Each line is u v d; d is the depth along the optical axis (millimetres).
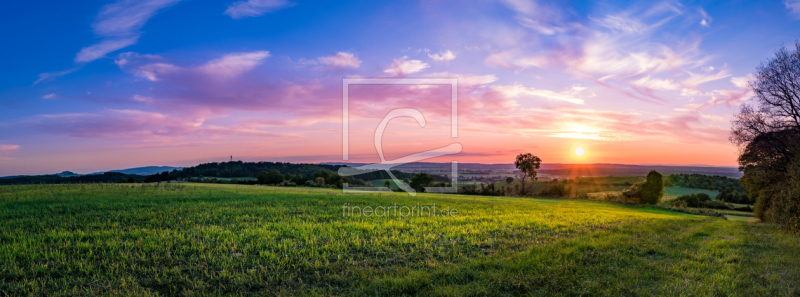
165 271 8211
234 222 16234
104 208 19781
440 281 7875
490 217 19734
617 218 22359
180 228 14180
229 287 7461
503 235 13727
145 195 27984
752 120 33250
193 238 11797
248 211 20250
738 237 15039
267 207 22312
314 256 9852
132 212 18406
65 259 9156
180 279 7770
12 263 8492
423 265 9188
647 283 8008
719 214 44188
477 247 11422
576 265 9055
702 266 9461
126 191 30547
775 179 31484
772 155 32000
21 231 12781
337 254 10117
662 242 12914
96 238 11828
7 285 7242
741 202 67312
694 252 11383
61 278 7789
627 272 8641
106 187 34031
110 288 7207
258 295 7137
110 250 9898
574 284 7750
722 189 76250
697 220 26281
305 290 7379
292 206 23547
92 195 26609
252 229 13992
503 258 9711
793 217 19453
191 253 10023
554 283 7652
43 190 29344
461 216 20047
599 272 8625
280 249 10547
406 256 10102
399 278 7797
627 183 72312
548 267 8742
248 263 9102
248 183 84688
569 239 12766
